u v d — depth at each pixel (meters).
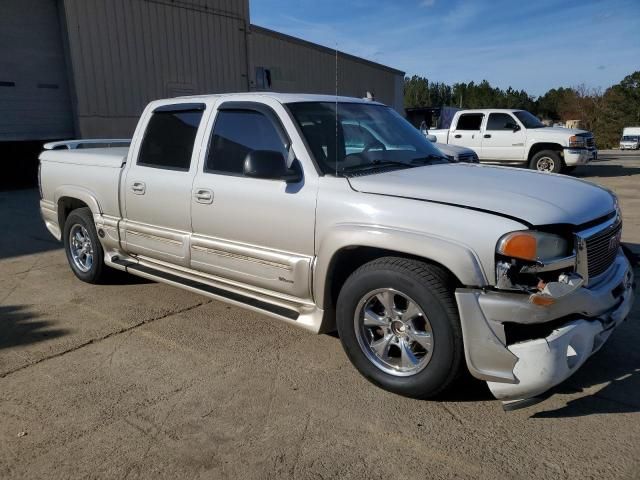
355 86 28.97
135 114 16.23
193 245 4.25
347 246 3.26
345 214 3.30
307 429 2.96
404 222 3.07
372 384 3.43
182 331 4.37
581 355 2.89
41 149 14.77
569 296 2.84
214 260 4.12
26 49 13.95
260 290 3.91
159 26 16.64
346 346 3.41
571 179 3.71
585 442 2.78
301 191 3.52
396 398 3.26
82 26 14.69
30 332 4.41
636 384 3.34
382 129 4.26
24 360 3.89
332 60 26.75
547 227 2.85
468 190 3.17
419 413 3.09
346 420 3.04
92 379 3.59
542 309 2.77
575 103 84.38
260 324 4.50
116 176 4.92
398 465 2.64
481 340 2.84
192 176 4.22
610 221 3.24
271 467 2.65
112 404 3.27
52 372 3.70
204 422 3.05
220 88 19.00
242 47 19.67
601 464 2.60
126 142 6.90
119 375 3.64
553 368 2.75
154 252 4.64
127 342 4.17
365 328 3.36
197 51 17.95
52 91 14.57
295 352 3.94
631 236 7.22
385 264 3.15
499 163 15.52
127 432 2.97
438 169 3.81
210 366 3.74
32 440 2.91
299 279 3.57
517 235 2.76
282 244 3.66
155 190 4.50
